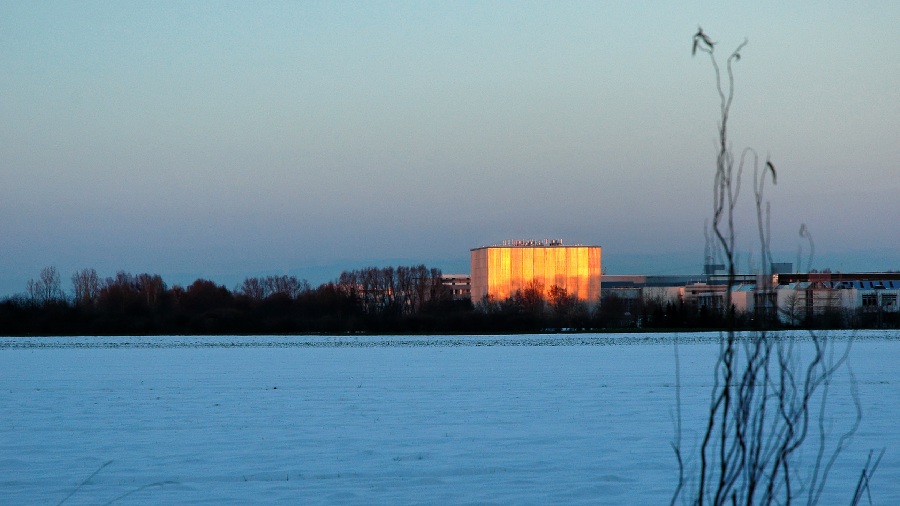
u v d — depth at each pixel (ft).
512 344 345.31
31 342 388.78
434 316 524.11
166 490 65.82
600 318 542.57
